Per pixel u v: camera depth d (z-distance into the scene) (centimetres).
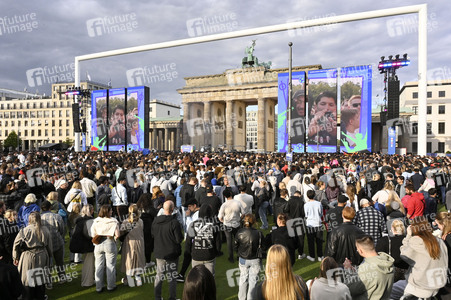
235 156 2742
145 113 5259
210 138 8750
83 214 741
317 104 4678
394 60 3197
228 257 952
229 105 8462
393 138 3419
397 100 3170
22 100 11588
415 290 511
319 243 905
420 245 510
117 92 5434
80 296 701
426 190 1213
